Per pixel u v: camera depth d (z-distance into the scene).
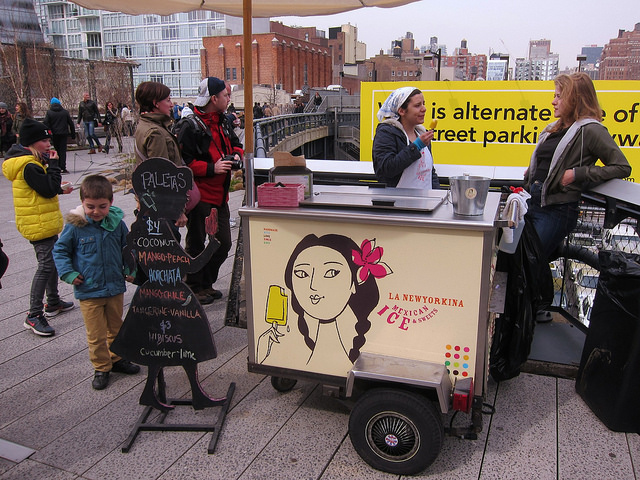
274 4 4.38
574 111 3.20
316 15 4.59
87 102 17.12
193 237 4.35
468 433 2.54
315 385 3.26
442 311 2.46
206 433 2.81
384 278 2.52
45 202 3.96
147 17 108.56
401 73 95.25
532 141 5.74
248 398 3.12
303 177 2.80
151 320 2.86
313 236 2.59
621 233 3.42
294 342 2.76
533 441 2.66
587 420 2.83
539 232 3.34
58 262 3.09
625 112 5.29
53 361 3.64
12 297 4.83
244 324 4.11
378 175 3.52
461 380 2.45
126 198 9.78
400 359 2.55
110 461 2.59
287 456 2.60
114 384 3.34
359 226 2.50
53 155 3.99
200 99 4.22
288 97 53.88
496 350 3.00
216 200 4.33
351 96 35.38
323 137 31.12
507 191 3.78
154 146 3.74
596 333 2.87
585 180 3.07
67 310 4.54
